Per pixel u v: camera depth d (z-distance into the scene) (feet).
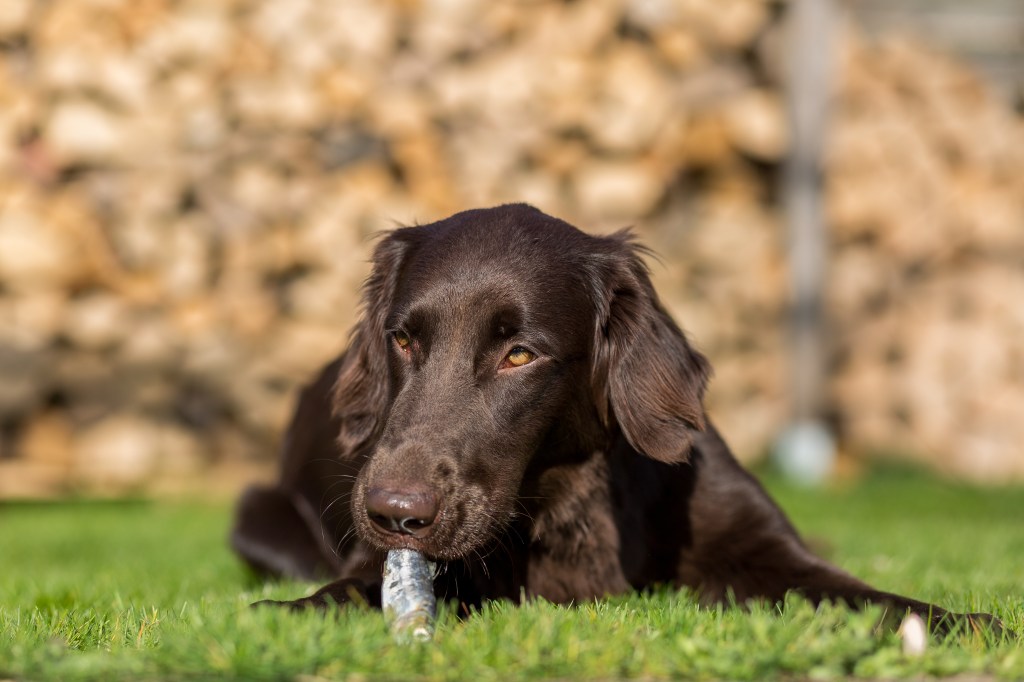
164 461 41.60
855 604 15.69
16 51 41.11
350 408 17.56
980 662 11.91
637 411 16.65
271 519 22.17
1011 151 47.39
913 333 46.44
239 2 42.22
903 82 46.96
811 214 41.45
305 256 42.09
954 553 23.65
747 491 17.75
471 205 42.29
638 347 16.81
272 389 42.09
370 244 41.88
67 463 41.01
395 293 17.26
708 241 43.86
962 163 47.19
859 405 45.80
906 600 15.25
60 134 40.63
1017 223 46.96
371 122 42.45
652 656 11.73
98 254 40.93
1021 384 46.85
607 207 42.93
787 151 41.75
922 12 48.11
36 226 40.24
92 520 34.47
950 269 46.91
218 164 41.70
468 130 42.70
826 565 17.02
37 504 38.99
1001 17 48.03
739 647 11.65
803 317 41.52
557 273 16.29
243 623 12.10
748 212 44.62
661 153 43.55
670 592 16.96
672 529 17.46
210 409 42.19
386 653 11.70
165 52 41.70
